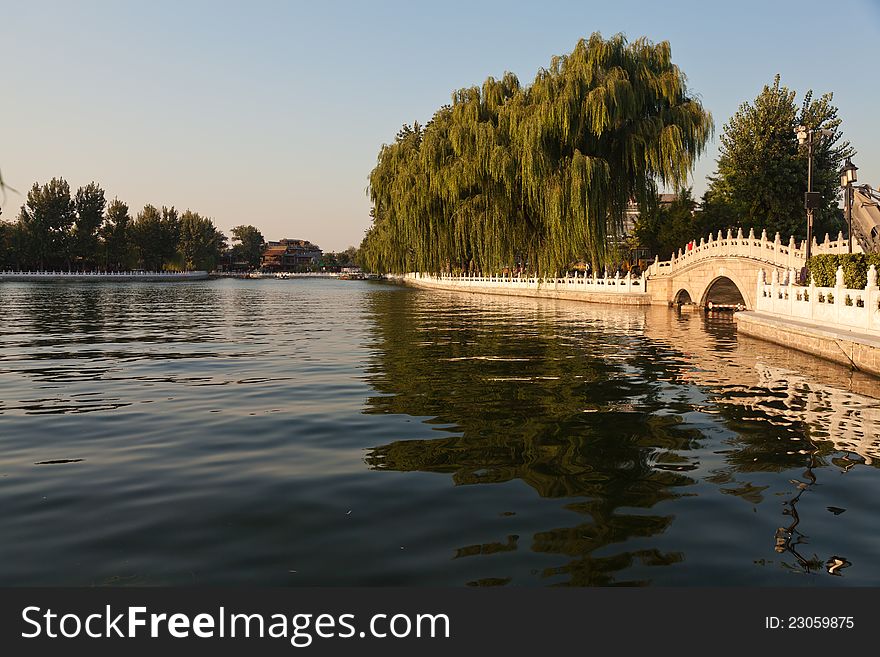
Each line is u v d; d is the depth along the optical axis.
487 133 39.06
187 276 134.50
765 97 45.78
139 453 6.83
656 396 10.06
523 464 6.42
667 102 35.34
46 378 11.77
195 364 13.66
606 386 10.95
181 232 148.62
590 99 32.50
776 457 6.74
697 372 12.57
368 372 12.52
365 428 7.91
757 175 45.19
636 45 35.19
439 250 48.44
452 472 6.15
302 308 37.38
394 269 64.94
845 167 20.34
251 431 7.77
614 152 36.09
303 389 10.62
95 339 19.00
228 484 5.81
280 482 5.86
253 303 43.94
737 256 29.61
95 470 6.23
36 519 4.97
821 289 16.28
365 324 25.03
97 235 110.19
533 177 34.75
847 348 13.36
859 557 4.40
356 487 5.72
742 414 8.79
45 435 7.59
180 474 6.10
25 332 21.38
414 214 48.09
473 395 10.09
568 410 8.98
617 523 4.93
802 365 13.63
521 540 4.61
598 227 34.81
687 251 34.53
